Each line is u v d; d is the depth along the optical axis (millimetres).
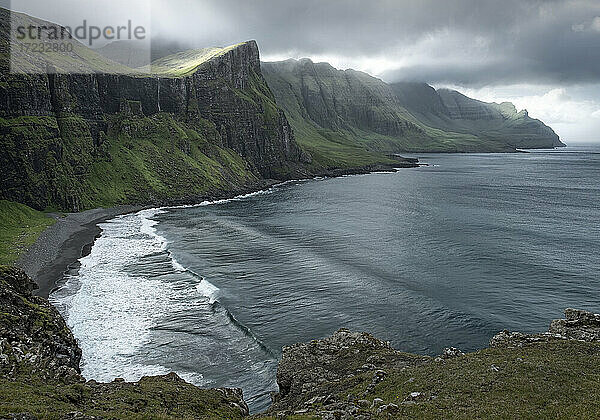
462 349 52719
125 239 110188
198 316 61250
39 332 44906
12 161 132750
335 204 172500
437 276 79812
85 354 50125
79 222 133875
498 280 77438
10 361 36438
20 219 122062
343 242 106875
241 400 39125
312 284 75000
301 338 54844
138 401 31141
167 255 93625
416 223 131375
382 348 46375
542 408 25953
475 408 26688
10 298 48500
